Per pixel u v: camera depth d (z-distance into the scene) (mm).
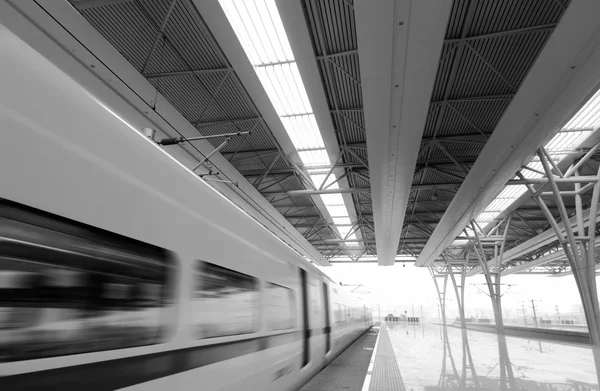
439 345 22016
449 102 18078
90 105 3098
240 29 13023
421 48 11055
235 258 5465
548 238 35844
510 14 13062
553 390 8875
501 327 38750
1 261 2137
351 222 40094
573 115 16656
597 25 10445
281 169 26766
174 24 13500
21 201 2295
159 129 14344
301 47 13594
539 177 26125
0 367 2068
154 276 3502
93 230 2838
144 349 3244
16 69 2443
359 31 10578
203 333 4309
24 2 9016
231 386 4953
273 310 7102
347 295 22062
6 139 2254
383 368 12617
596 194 22109
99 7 12633
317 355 11453
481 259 40812
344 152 23281
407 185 21812
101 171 3006
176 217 4016
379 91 12945
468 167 25516
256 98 16531
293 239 37375
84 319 2658
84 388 2590
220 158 20141
